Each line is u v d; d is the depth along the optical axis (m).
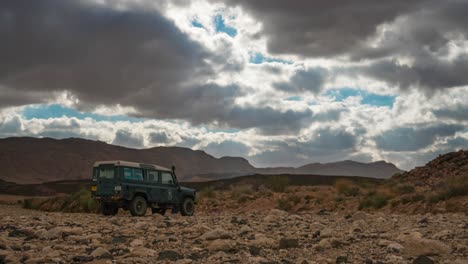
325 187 41.00
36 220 16.86
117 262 7.55
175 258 8.00
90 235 10.92
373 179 119.19
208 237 10.44
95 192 20.91
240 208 31.20
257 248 8.82
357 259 7.94
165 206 22.22
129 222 16.02
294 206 29.97
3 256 8.00
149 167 21.58
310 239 10.67
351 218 17.67
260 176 134.00
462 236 10.04
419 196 25.14
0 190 176.38
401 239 9.91
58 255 8.14
